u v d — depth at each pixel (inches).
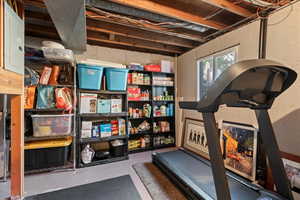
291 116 68.7
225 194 42.9
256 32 82.1
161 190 76.5
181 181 76.8
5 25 55.9
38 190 77.1
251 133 81.9
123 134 120.8
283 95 71.4
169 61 147.9
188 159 102.1
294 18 67.2
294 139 67.6
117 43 122.5
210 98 45.1
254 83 44.7
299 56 65.9
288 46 69.4
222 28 96.3
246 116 86.4
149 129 141.3
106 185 81.8
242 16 88.5
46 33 106.3
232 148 91.3
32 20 90.7
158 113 143.4
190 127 133.6
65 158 99.8
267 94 50.4
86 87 106.5
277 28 73.3
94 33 111.8
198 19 88.1
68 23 70.4
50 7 58.7
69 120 97.7
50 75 98.3
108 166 105.3
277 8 72.9
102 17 84.7
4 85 55.4
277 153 54.6
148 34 113.5
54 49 89.9
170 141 148.2
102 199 70.6
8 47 58.1
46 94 95.8
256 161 78.2
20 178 70.6
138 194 74.3
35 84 93.1
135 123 145.6
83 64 104.2
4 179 85.7
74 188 79.0
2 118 90.4
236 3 75.5
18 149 70.7
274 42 74.5
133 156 124.5
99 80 110.1
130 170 99.6
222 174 44.3
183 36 110.0
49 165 95.6
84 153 106.0
